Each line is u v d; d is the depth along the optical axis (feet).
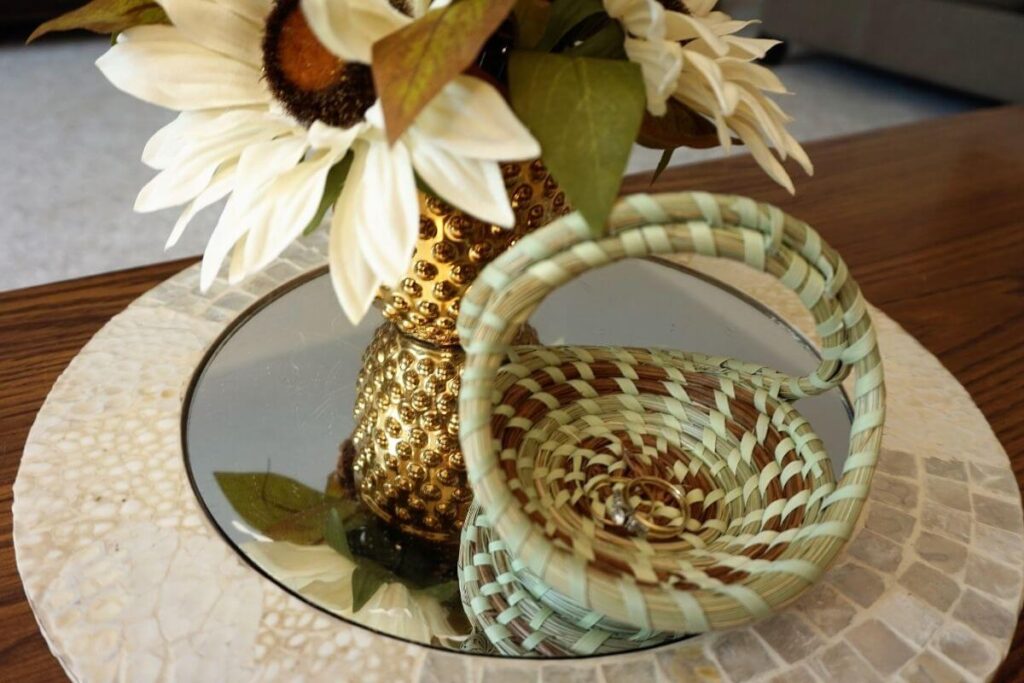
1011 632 1.64
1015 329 2.62
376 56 1.22
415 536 1.82
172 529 1.74
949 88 8.00
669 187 3.18
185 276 2.53
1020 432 2.22
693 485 1.72
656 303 2.57
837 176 3.41
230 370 2.21
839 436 2.04
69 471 1.86
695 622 1.32
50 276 4.86
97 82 7.07
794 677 1.54
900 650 1.59
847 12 8.02
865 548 1.81
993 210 3.24
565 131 1.31
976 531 1.86
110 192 5.68
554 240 1.26
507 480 1.54
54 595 1.58
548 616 1.63
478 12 1.22
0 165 5.85
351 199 1.47
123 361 2.18
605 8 1.50
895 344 2.46
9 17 7.29
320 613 1.61
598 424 1.81
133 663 1.48
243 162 1.51
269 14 1.61
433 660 1.54
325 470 1.96
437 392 2.11
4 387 2.12
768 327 2.49
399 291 1.94
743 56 1.72
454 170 1.37
